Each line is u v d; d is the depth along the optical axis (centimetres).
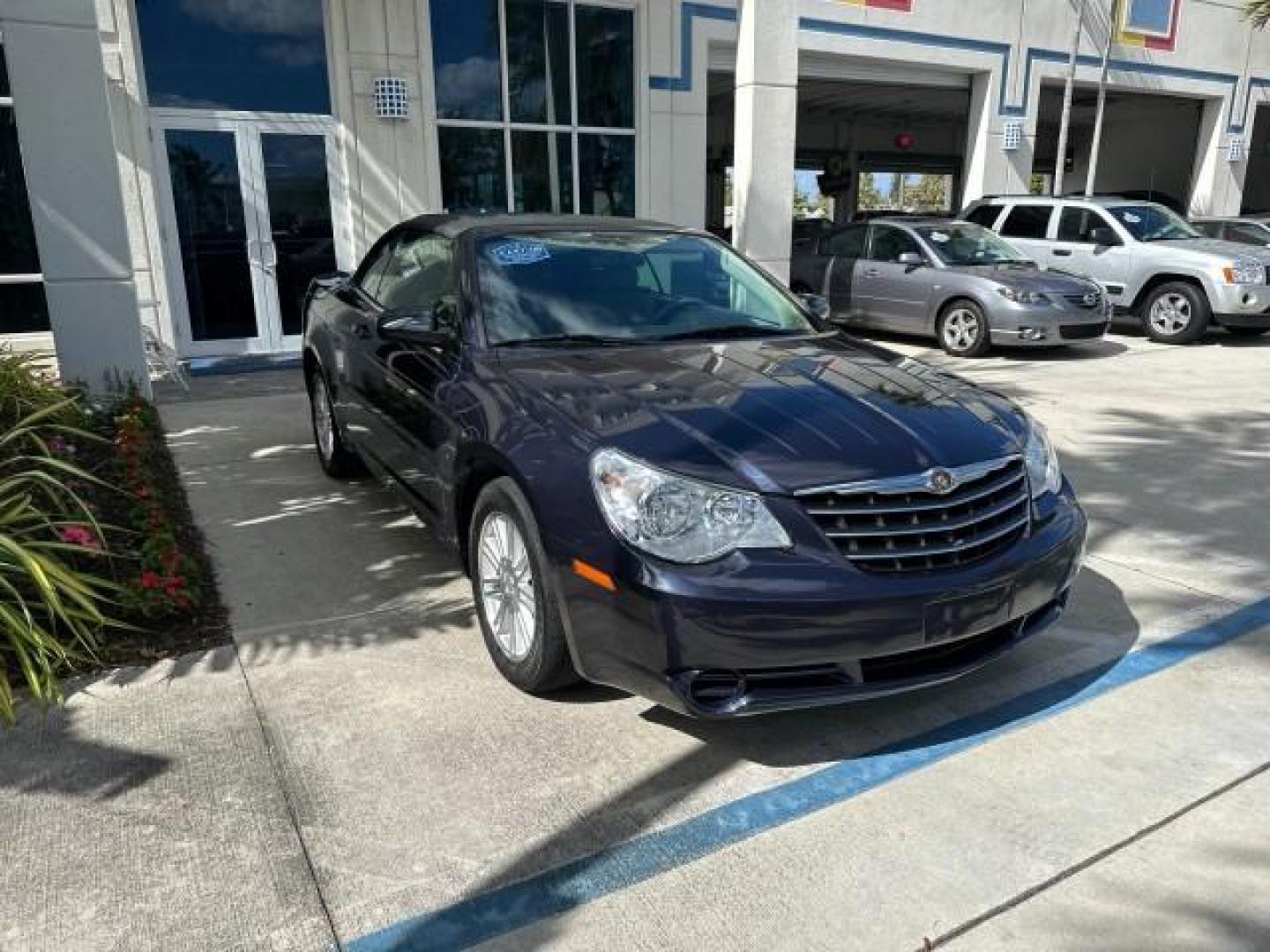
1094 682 359
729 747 316
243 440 701
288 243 1064
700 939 236
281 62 1026
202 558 470
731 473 289
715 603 274
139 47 952
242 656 373
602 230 466
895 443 309
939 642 294
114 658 367
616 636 290
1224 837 274
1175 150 2348
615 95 1222
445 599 426
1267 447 684
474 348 387
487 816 280
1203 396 861
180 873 255
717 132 2516
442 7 1093
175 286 1015
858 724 332
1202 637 394
